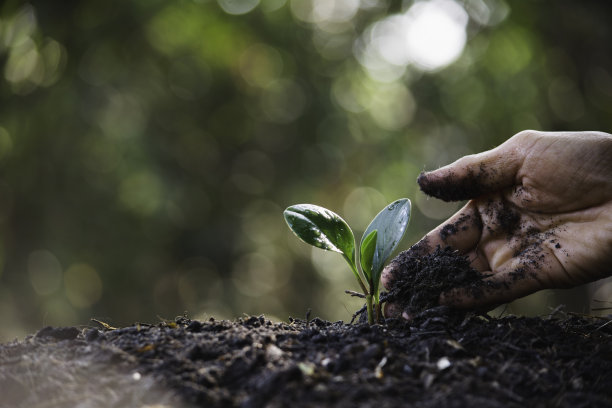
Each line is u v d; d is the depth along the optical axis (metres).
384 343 0.70
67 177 2.52
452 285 0.75
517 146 0.76
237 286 2.94
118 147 2.53
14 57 2.33
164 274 2.85
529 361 0.70
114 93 2.55
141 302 2.74
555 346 0.71
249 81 2.94
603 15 2.05
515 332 0.72
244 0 2.79
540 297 1.93
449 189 0.78
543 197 0.75
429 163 2.83
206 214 2.92
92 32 2.48
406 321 0.74
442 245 0.78
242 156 2.99
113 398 0.66
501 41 2.57
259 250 3.02
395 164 2.88
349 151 2.93
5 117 2.34
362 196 3.04
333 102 2.87
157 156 2.62
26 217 2.52
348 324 0.77
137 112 2.67
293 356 0.69
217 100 2.92
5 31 2.23
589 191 0.74
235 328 0.73
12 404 0.66
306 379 0.66
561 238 0.75
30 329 2.41
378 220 0.76
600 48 2.20
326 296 3.00
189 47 2.79
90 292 2.74
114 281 2.68
